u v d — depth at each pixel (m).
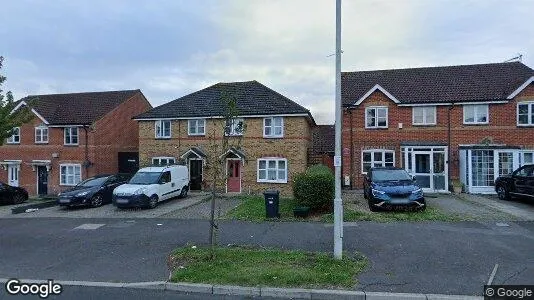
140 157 24.28
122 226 12.64
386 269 7.34
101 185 18.48
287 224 12.06
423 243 9.31
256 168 22.11
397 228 11.08
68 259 8.68
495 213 13.43
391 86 23.30
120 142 27.86
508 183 16.62
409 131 21.67
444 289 6.34
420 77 23.61
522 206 15.06
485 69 23.00
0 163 27.45
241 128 11.31
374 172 15.88
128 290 6.75
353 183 22.09
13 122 17.66
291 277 6.70
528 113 20.44
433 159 20.72
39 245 10.14
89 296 6.48
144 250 9.27
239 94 23.77
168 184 18.30
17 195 21.20
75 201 17.27
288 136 21.72
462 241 9.48
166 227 12.17
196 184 23.08
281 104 22.22
